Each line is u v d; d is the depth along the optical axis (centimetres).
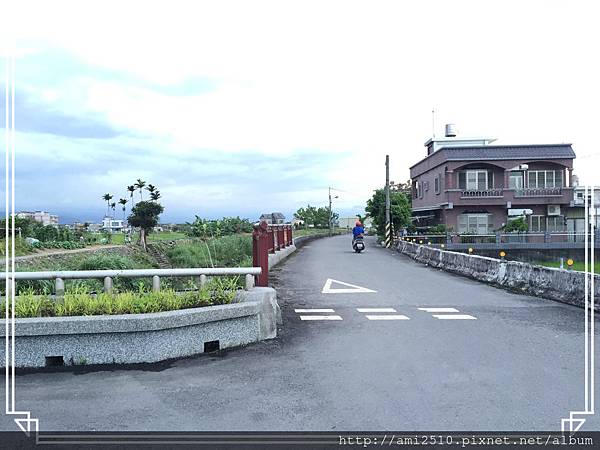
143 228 3366
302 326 849
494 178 3644
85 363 624
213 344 696
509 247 3111
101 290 863
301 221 7775
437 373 582
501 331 796
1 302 679
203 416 468
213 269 768
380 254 2655
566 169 3622
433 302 1088
